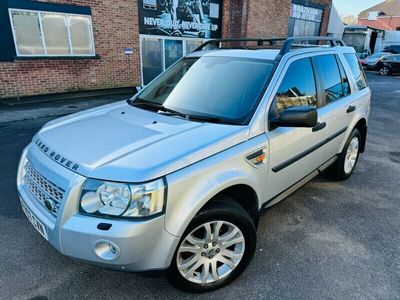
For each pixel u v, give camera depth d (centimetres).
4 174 441
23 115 789
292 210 371
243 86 288
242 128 249
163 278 258
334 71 382
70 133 251
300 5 1850
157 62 1284
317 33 2047
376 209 380
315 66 342
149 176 195
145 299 237
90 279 255
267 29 1638
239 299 240
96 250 195
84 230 192
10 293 239
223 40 391
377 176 481
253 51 332
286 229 332
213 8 1423
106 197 194
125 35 1147
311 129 318
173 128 246
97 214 196
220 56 334
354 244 310
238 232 245
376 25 5806
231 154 233
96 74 1109
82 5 1015
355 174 486
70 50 1033
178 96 310
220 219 230
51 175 213
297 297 243
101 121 271
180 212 206
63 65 1024
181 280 229
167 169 201
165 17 1257
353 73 434
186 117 272
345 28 2892
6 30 894
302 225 340
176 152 213
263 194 274
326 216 361
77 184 199
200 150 219
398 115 960
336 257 290
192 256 231
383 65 2295
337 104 373
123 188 193
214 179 221
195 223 218
